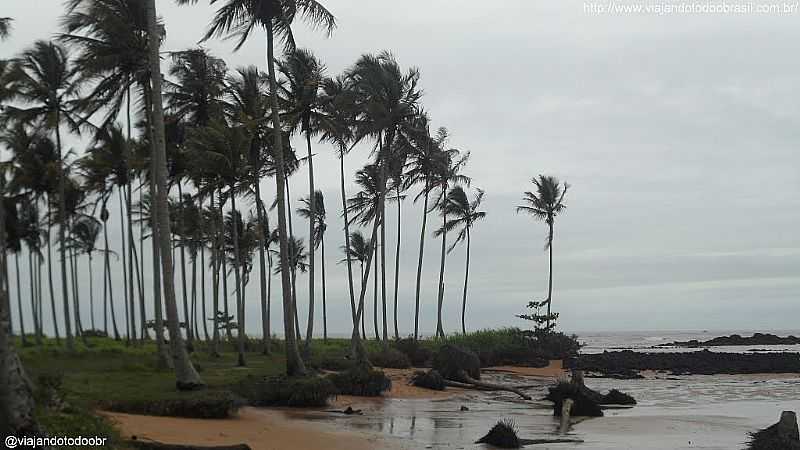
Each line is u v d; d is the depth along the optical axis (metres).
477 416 22.58
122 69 26.62
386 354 39.72
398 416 21.66
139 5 25.58
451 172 45.81
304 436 15.89
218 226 49.91
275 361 35.09
